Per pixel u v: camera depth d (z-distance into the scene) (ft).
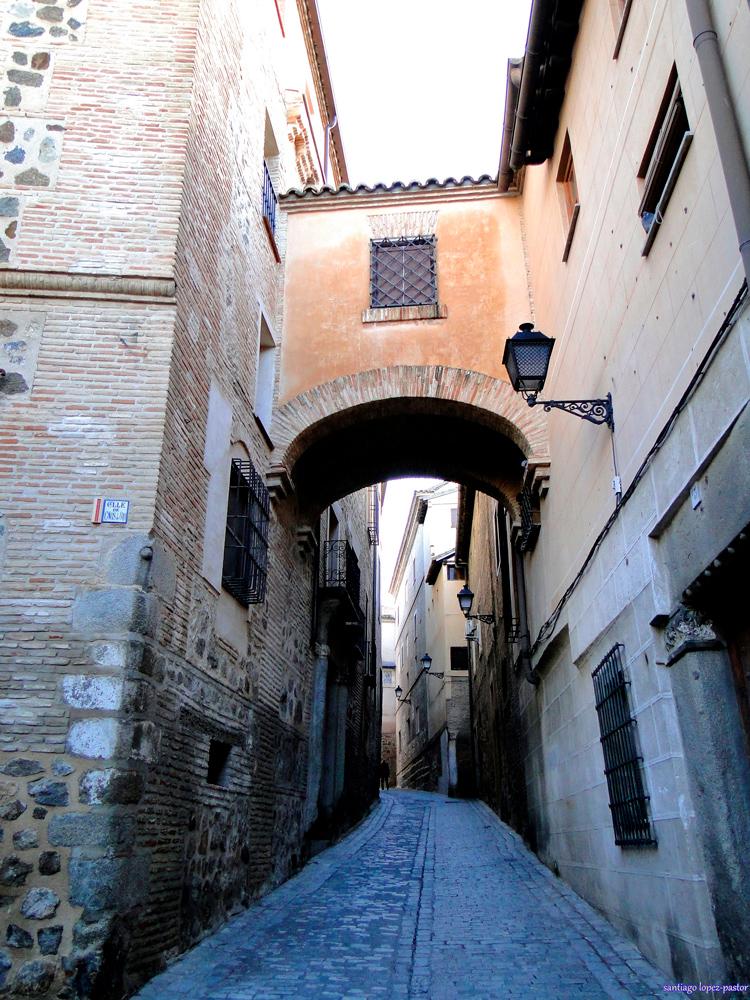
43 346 20.99
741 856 14.53
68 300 21.54
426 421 37.29
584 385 25.39
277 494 32.89
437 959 19.67
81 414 20.40
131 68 24.22
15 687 17.90
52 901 16.38
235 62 30.09
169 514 20.74
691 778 15.93
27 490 19.61
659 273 17.70
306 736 37.60
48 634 18.34
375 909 25.81
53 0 24.73
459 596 54.29
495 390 34.04
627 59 19.93
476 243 37.14
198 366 23.86
